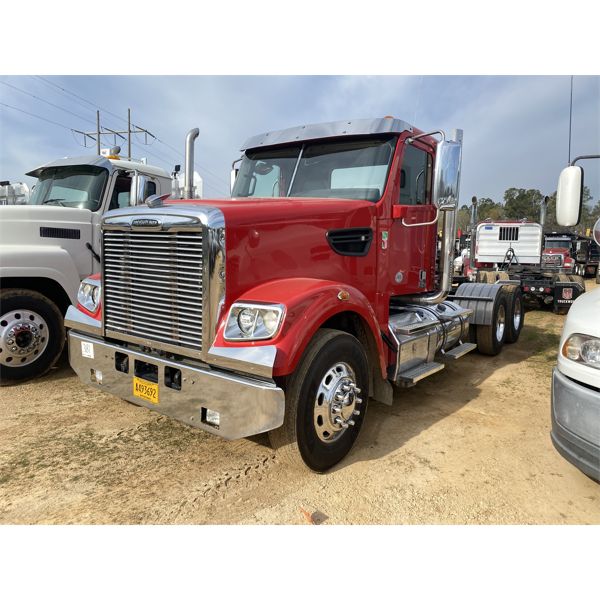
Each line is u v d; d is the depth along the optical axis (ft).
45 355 16.39
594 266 74.84
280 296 9.48
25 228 16.37
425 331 14.96
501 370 19.03
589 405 8.47
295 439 9.64
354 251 12.44
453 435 12.60
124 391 11.12
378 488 9.95
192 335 9.71
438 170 12.13
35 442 11.87
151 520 8.80
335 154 14.11
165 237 9.96
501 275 38.06
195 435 12.30
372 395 12.37
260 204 10.52
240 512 9.08
